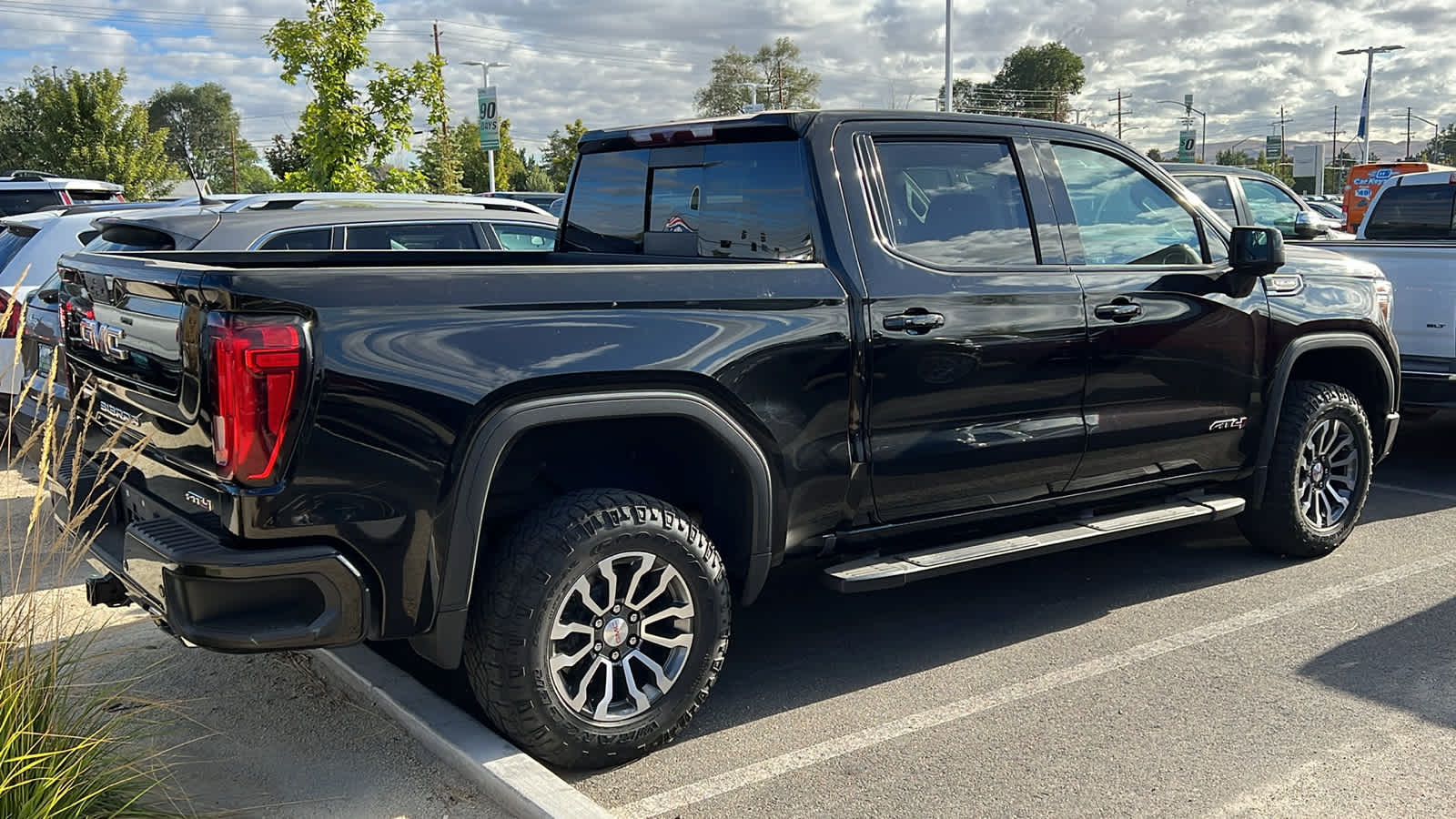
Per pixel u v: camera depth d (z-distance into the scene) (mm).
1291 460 5148
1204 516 4750
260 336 2787
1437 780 3291
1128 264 4539
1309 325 5109
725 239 4148
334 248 6445
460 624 3119
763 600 5039
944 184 4105
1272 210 10289
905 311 3848
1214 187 9055
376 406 2922
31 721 2662
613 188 4668
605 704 3355
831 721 3770
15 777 2566
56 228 7102
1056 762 3447
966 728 3691
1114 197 4586
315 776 3271
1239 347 4852
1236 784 3287
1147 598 4945
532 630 3176
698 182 4250
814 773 3404
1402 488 6922
